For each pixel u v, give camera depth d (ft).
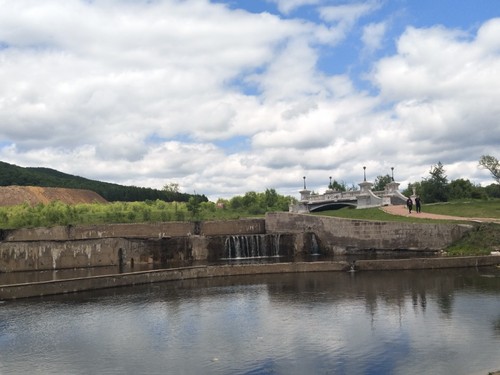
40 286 168.66
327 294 159.94
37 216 343.46
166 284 190.39
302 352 102.58
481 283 167.53
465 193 376.68
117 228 300.61
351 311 135.54
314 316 131.85
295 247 290.56
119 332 122.62
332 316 130.93
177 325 127.85
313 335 114.32
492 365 90.99
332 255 278.26
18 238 279.90
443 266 202.69
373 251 267.59
